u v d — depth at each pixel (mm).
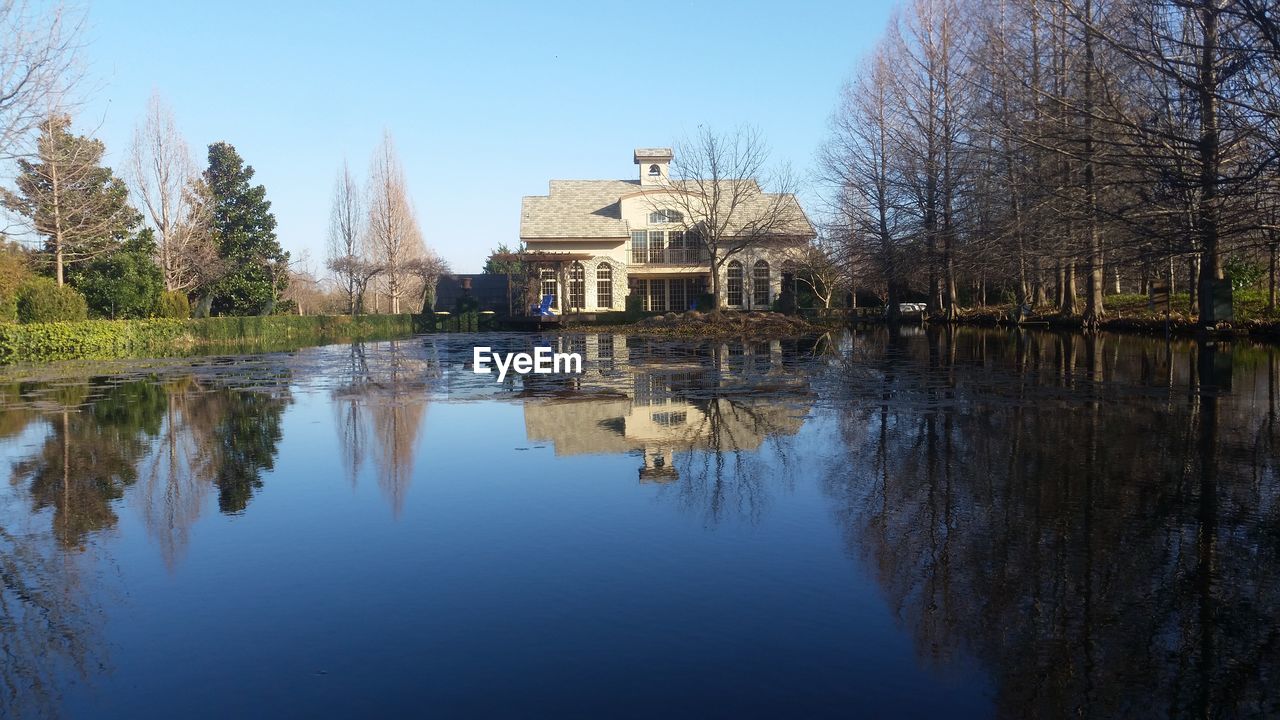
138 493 6680
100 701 3277
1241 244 13156
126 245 32188
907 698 3191
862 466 7121
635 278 43969
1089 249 14344
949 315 33781
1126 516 5430
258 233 43188
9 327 21734
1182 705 3125
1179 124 11477
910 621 3883
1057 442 7934
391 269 46281
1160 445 7680
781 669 3438
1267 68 9312
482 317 43875
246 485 6906
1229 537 4973
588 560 4832
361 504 6227
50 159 25266
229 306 42594
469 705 3184
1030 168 18406
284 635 3863
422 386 14703
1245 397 10539
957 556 4746
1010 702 3150
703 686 3305
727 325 31969
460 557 4934
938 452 7633
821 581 4414
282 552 5086
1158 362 14961
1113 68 13766
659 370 17000
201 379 16719
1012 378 13273
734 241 41125
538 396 12922
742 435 8914
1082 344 19688
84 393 14234
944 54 29797
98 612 4184
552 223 42875
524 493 6488
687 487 6566
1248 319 19469
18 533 5590
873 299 49812
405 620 4004
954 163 30125
